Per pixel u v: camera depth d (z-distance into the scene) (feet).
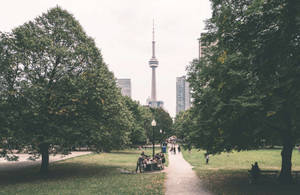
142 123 202.90
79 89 67.05
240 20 37.14
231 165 96.22
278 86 32.32
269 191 46.39
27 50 68.33
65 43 76.43
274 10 32.89
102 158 122.83
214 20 40.06
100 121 74.49
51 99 65.16
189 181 58.70
